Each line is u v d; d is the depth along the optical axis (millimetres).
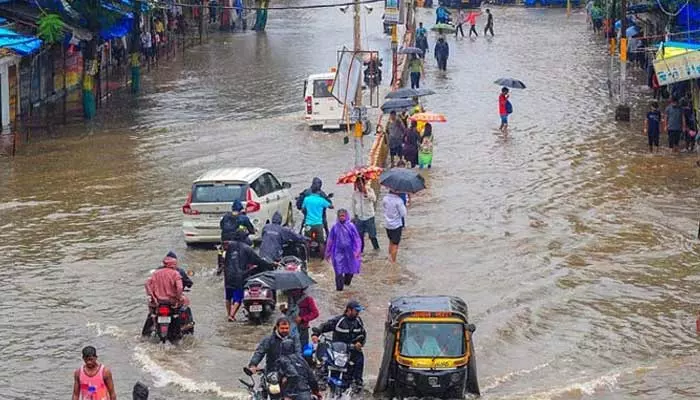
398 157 74938
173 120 90500
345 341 36375
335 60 126250
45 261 51250
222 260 48969
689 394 36469
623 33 88438
